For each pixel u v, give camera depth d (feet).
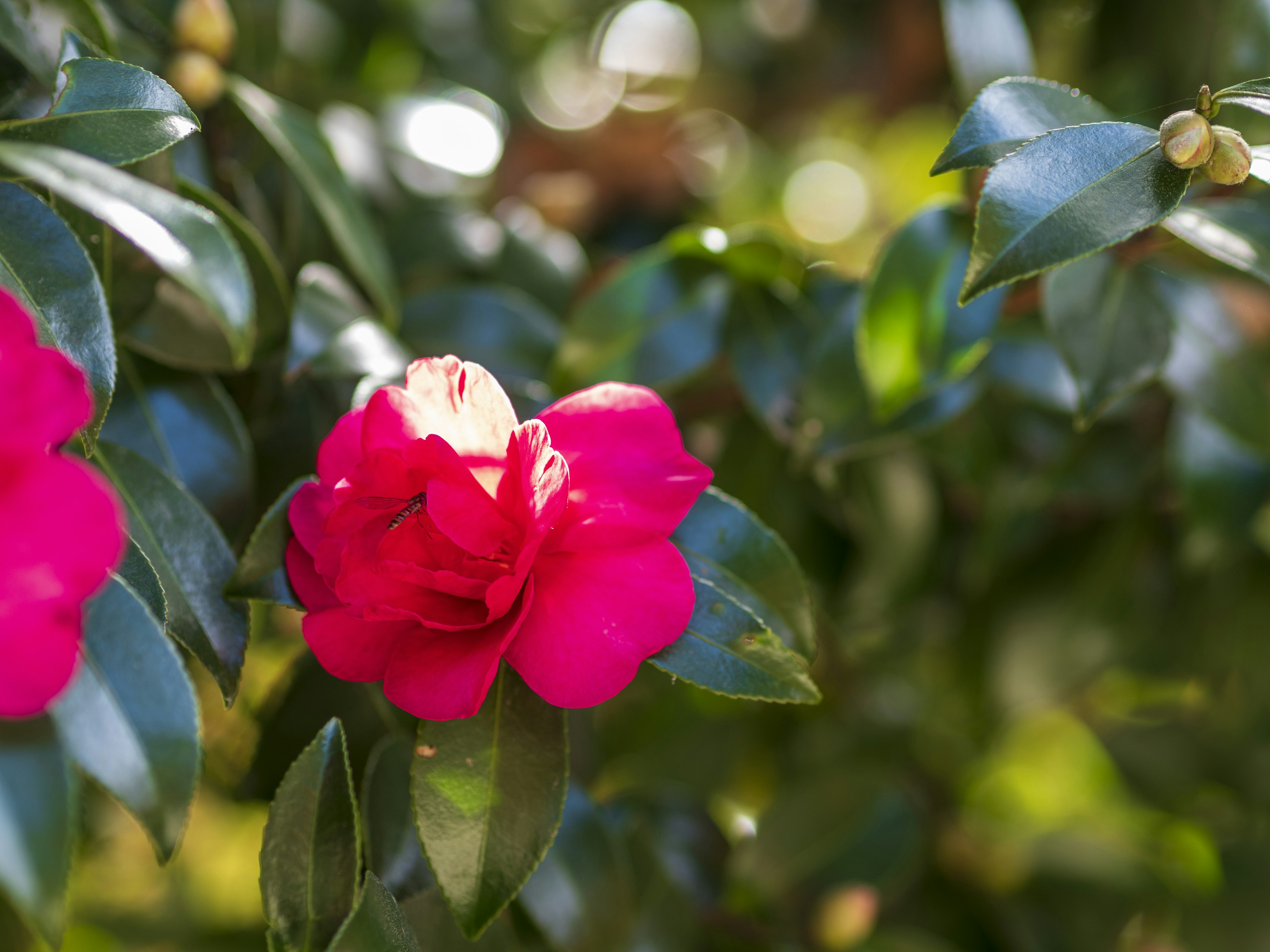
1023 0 2.84
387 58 3.27
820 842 2.67
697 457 2.48
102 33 2.05
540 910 2.09
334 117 2.49
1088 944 2.87
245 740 2.37
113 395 1.99
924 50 3.64
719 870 2.52
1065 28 2.89
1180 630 2.74
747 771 3.15
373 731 2.18
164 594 1.91
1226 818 2.95
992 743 3.18
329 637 1.90
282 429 2.19
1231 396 2.23
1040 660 2.80
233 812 3.02
